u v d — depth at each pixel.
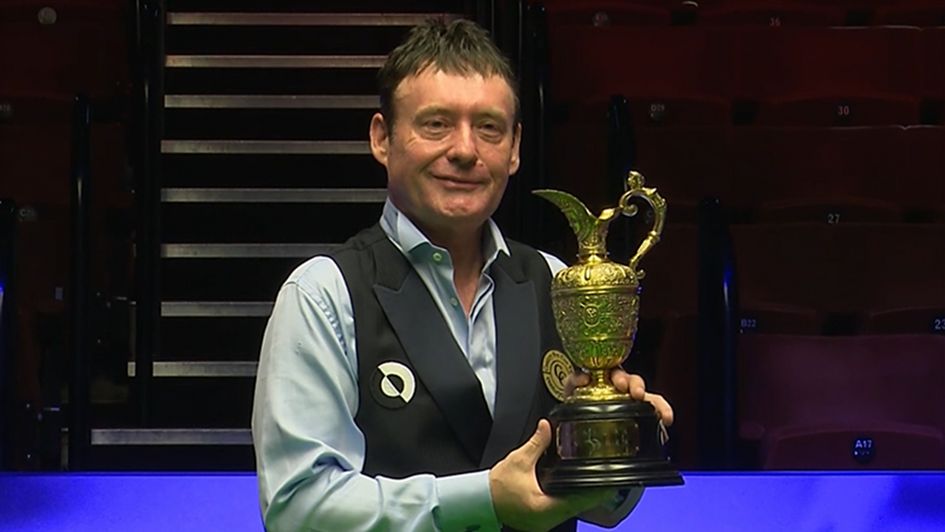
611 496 2.15
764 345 5.50
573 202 2.27
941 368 5.46
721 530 3.15
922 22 9.34
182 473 3.21
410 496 2.10
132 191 7.34
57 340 6.46
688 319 5.92
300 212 7.33
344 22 8.81
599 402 2.15
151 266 6.75
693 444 5.90
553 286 2.25
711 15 9.19
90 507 3.14
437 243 2.33
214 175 7.66
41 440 5.96
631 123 6.25
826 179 7.50
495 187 2.28
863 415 5.42
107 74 8.06
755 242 6.60
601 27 8.24
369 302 2.28
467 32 2.29
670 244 6.54
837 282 6.58
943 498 3.18
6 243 5.04
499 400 2.28
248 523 3.15
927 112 8.49
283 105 8.08
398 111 2.28
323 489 2.13
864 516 3.18
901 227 6.61
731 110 8.30
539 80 6.82
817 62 8.28
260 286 7.06
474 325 2.34
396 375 2.25
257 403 2.24
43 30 8.07
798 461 5.19
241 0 8.95
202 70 8.27
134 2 7.90
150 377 6.40
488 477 2.10
